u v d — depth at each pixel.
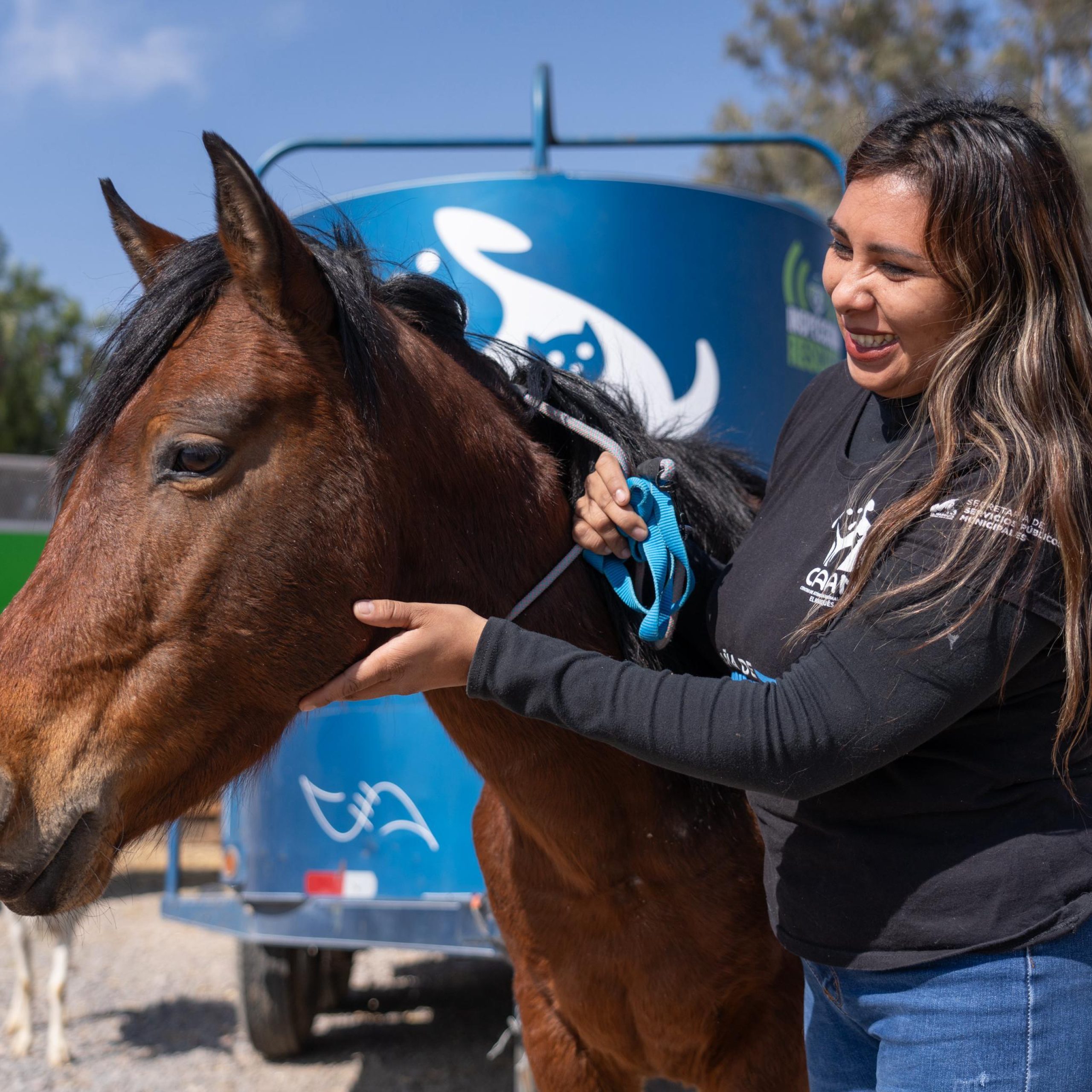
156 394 1.22
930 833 1.14
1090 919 1.09
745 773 1.11
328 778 2.94
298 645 1.25
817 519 1.30
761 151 15.17
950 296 1.14
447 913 2.79
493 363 1.59
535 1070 1.78
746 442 2.94
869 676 1.08
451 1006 4.21
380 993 4.42
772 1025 1.61
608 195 2.87
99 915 1.38
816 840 1.23
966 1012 1.09
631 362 2.86
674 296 2.89
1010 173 1.11
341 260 1.35
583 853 1.52
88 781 1.19
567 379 1.61
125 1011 4.21
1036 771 1.11
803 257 3.19
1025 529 1.06
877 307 1.17
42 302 17.31
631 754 1.18
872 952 1.15
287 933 2.96
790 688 1.11
